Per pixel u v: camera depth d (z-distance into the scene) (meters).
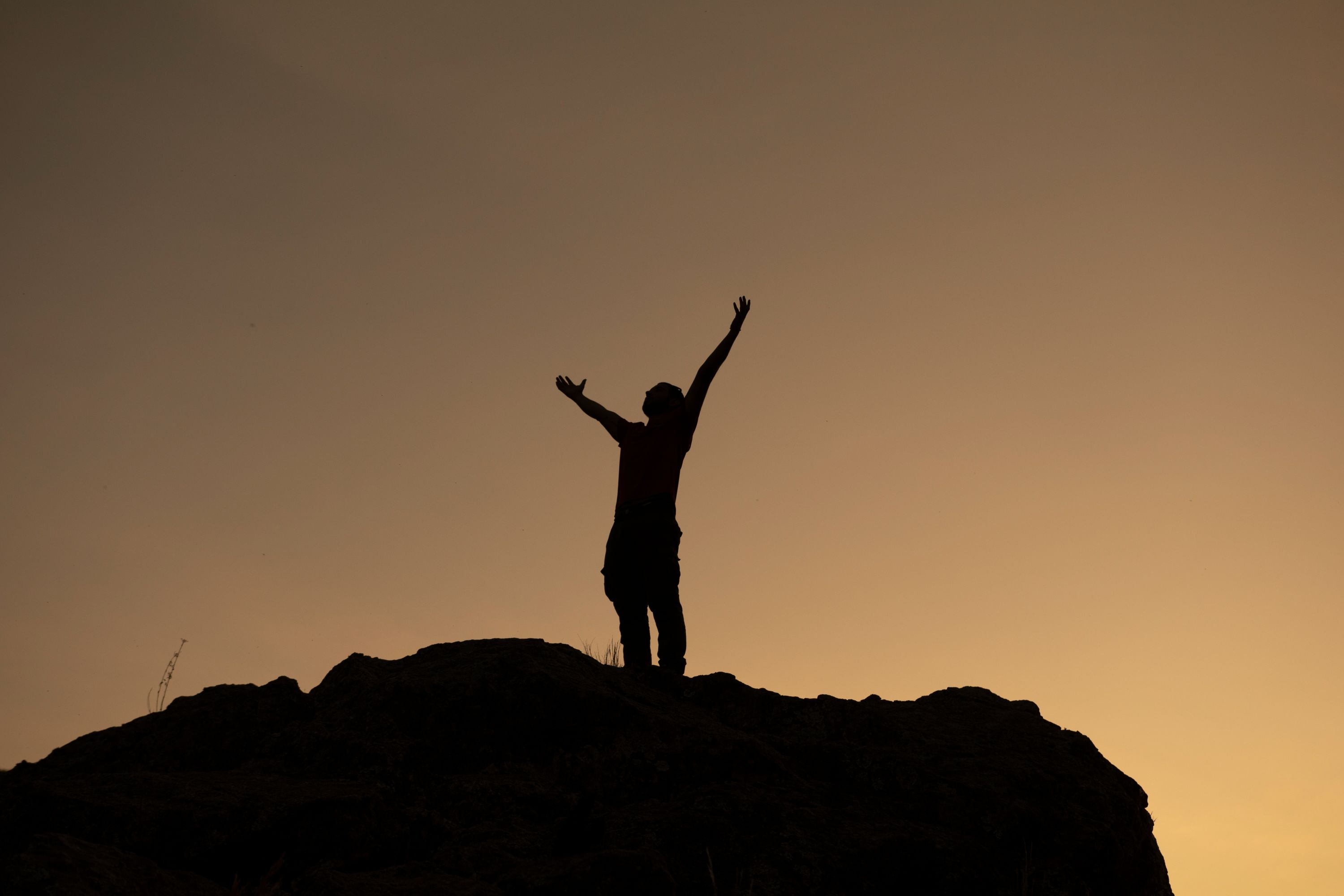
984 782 5.02
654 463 7.13
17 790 3.96
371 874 3.68
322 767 4.69
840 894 4.25
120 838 3.67
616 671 5.86
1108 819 5.02
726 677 5.79
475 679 5.09
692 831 4.35
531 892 3.63
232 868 3.77
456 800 4.52
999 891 4.52
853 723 5.46
